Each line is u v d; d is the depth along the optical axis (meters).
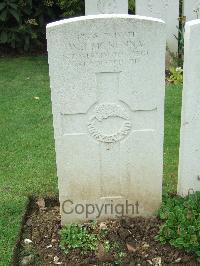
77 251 1.40
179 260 1.36
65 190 1.45
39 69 2.93
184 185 1.54
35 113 2.28
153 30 1.25
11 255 1.38
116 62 1.29
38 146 1.97
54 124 1.35
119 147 1.41
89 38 1.25
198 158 1.49
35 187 1.69
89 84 1.31
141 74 1.30
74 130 1.37
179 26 2.79
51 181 1.72
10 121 2.20
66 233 1.44
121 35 1.25
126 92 1.33
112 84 1.32
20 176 1.76
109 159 1.42
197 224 1.37
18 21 3.07
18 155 1.90
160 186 1.47
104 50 1.27
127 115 1.36
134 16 1.25
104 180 1.45
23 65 3.01
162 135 1.39
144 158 1.43
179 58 2.81
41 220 1.54
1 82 2.70
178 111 2.22
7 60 3.12
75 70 1.29
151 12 2.73
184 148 1.47
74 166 1.42
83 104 1.33
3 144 1.99
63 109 1.33
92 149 1.40
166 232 1.39
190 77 1.37
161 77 1.31
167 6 2.73
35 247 1.43
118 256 1.37
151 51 1.28
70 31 1.24
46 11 3.22
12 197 1.63
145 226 1.46
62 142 1.38
